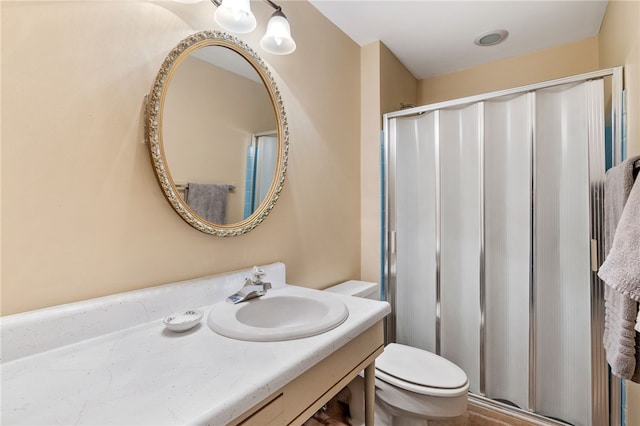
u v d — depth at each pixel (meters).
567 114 1.51
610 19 1.63
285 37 1.18
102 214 0.85
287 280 1.47
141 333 0.84
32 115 0.73
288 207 1.49
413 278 1.95
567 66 2.09
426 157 1.92
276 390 0.64
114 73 0.87
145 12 0.94
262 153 1.31
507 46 2.13
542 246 1.56
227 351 0.74
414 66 2.42
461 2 1.68
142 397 0.56
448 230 1.83
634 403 1.25
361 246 2.10
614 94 1.39
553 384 1.53
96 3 0.84
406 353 1.53
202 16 1.10
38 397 0.56
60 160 0.77
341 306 1.02
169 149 0.98
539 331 1.56
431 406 1.24
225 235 1.15
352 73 2.01
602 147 1.42
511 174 1.65
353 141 2.02
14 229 0.71
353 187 2.02
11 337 0.68
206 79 1.10
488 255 1.70
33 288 0.73
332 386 0.85
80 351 0.74
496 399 1.68
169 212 1.00
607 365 1.40
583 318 1.45
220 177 1.14
